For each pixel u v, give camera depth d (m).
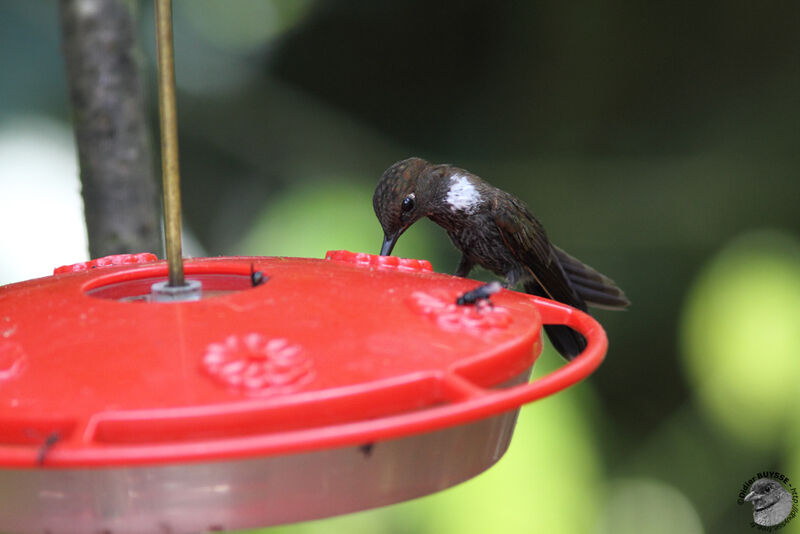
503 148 12.16
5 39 9.99
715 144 11.93
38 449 3.03
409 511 9.16
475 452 4.19
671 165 11.84
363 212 10.70
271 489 3.63
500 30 12.32
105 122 6.32
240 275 5.35
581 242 11.53
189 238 11.13
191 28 11.73
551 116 12.21
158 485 3.54
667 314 11.17
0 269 9.77
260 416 3.31
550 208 11.73
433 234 10.57
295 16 12.05
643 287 11.29
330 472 3.69
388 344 3.86
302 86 12.05
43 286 4.74
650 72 12.16
